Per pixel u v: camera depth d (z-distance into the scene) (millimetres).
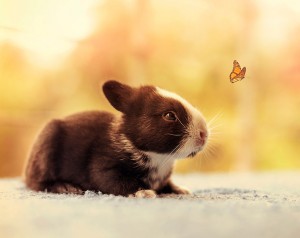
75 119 537
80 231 343
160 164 500
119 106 505
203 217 365
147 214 373
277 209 395
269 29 996
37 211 389
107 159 498
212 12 940
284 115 1052
